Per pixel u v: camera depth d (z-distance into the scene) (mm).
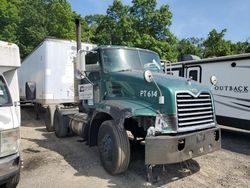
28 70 13648
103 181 5145
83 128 6570
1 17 35969
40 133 9492
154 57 6758
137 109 4875
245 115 8383
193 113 5031
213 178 5336
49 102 10711
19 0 39156
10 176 4156
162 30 27656
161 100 4812
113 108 5297
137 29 27281
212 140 5215
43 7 38156
